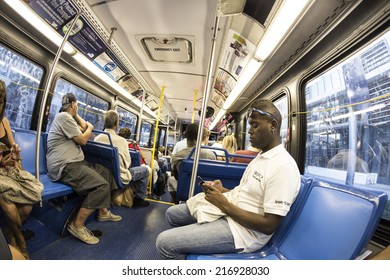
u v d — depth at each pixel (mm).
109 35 2605
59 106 3260
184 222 1388
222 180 2061
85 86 3766
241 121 5914
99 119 4539
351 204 883
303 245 1000
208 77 1350
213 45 1350
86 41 2648
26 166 2170
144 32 2605
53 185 1902
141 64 3607
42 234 1859
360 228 799
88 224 2275
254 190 1087
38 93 2832
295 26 1957
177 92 5223
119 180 2307
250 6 2020
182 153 2584
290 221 1141
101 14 2279
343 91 1991
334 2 1683
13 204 1396
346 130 1938
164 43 2857
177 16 2264
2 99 1349
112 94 4828
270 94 3641
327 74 2236
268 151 1137
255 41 2457
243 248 1036
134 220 2541
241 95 4645
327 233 915
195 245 1009
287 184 967
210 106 6488
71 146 2031
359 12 1651
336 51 1965
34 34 2521
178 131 11492
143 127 8086
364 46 1744
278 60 2674
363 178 1725
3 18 2199
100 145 2291
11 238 1468
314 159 2398
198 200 1276
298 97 2643
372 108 1673
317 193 1081
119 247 1860
